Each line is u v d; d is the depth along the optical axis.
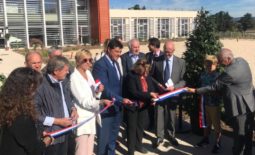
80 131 5.06
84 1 47.94
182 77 7.29
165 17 64.50
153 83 7.10
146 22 61.78
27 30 43.88
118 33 57.97
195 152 6.99
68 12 46.78
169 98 7.21
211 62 6.61
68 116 4.70
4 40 42.12
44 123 4.30
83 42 48.69
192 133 8.04
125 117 6.49
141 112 6.72
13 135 3.17
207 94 6.71
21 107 3.22
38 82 3.43
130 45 7.55
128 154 6.51
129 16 59.03
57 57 4.55
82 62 5.17
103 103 5.64
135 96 6.36
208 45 7.44
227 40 54.00
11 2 42.47
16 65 24.34
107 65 5.96
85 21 48.47
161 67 7.18
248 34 64.94
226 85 5.61
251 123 5.76
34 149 3.25
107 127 6.09
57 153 4.53
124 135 7.64
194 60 7.54
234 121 5.67
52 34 46.00
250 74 5.60
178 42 50.47
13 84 3.26
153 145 7.25
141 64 6.41
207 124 7.07
